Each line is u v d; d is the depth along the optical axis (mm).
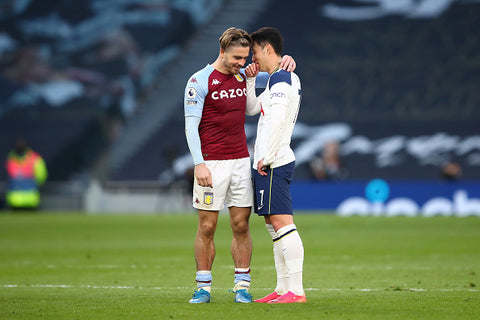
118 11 130125
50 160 107500
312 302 20844
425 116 112562
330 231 58812
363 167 106312
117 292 24594
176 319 17641
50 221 74062
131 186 99812
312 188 89312
